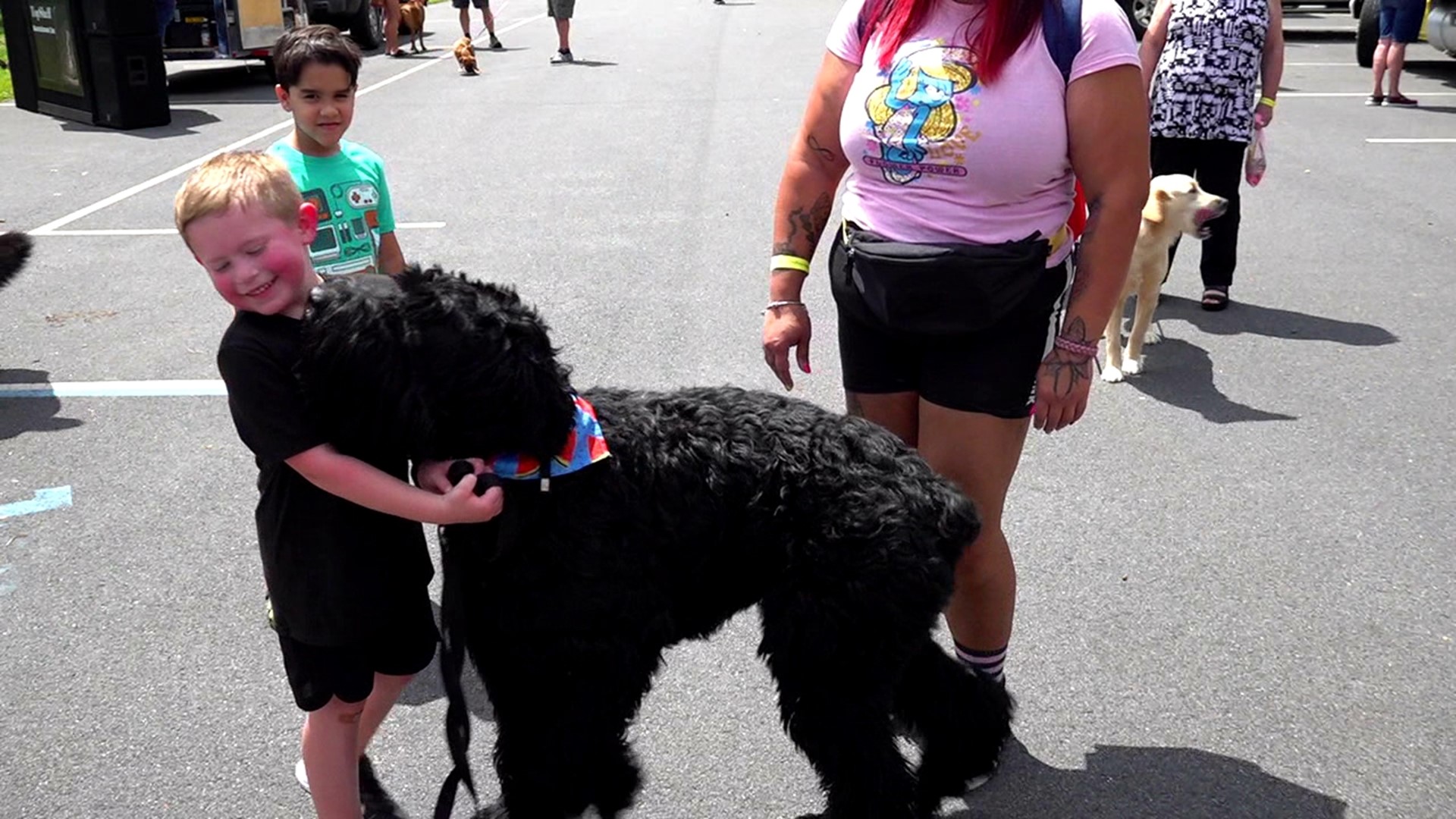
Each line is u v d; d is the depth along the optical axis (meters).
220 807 3.03
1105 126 2.61
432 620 2.71
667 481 2.29
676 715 3.38
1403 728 3.28
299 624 2.44
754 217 8.48
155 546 4.26
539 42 19.25
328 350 2.11
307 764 2.64
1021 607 3.87
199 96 14.39
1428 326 6.40
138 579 4.04
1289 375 5.79
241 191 2.22
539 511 2.22
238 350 2.23
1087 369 2.73
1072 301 2.72
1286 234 8.07
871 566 2.35
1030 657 3.61
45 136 11.69
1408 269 7.34
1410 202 8.80
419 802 3.07
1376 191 9.12
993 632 3.10
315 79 3.51
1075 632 3.73
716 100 13.14
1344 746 3.21
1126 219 2.65
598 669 2.31
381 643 2.55
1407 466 4.83
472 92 14.12
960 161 2.65
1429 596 3.90
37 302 6.86
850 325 2.95
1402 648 3.63
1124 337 6.31
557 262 7.49
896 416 3.01
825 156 2.98
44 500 4.59
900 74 2.69
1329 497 4.57
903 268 2.69
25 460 4.92
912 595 2.39
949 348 2.81
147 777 3.13
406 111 12.88
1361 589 3.95
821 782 2.56
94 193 9.39
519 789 2.43
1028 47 2.60
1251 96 6.23
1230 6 6.11
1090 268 2.69
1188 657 3.61
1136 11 15.65
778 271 3.04
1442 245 7.80
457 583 2.30
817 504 2.36
